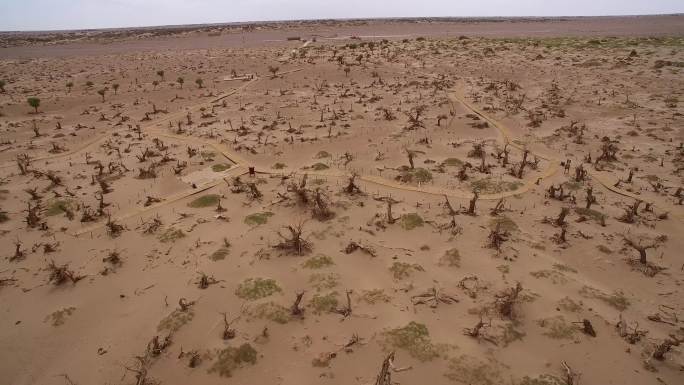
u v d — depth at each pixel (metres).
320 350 22.36
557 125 54.84
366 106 63.03
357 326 23.73
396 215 33.97
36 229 33.75
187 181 41.19
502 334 22.88
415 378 20.67
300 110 62.38
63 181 41.69
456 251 29.59
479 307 24.86
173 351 22.61
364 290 26.23
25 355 22.95
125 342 23.41
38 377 21.73
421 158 45.56
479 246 30.52
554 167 42.94
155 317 24.98
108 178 41.97
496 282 26.91
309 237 31.47
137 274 28.62
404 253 29.77
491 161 44.44
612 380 20.55
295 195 36.69
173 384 21.00
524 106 61.97
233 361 21.78
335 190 38.06
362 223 33.28
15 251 31.06
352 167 43.38
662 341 22.61
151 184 40.78
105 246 31.47
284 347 22.67
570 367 21.17
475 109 60.94
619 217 33.84
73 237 32.62
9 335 24.12
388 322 23.84
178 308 25.33
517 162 44.06
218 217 34.41
